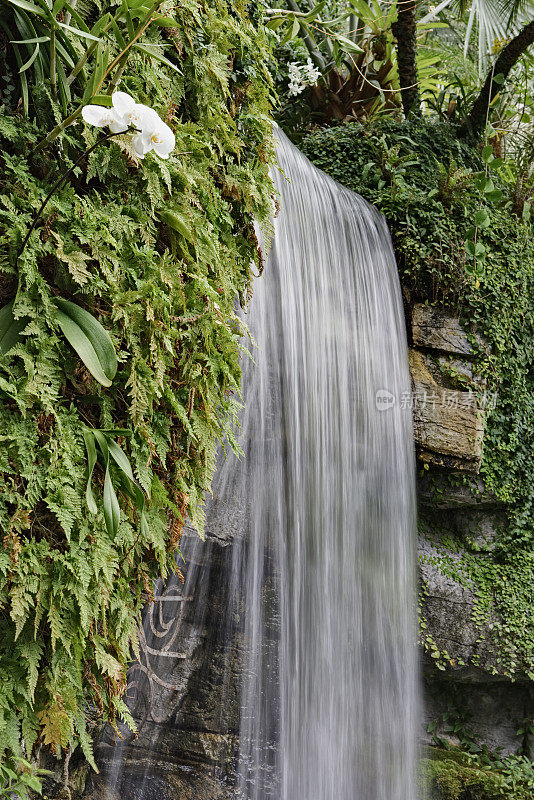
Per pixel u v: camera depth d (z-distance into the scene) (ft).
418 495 14.75
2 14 4.69
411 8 16.85
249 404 9.53
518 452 15.46
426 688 15.51
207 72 6.34
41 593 4.62
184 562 9.82
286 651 10.30
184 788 10.05
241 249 7.14
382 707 12.66
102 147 5.08
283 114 16.63
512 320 15.55
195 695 10.23
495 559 15.28
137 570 5.64
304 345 10.52
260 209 7.13
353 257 12.46
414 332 14.37
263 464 9.99
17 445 4.54
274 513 10.16
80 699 5.27
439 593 14.55
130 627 5.52
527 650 14.79
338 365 11.45
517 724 15.64
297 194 10.89
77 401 5.05
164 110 5.69
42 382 4.58
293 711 10.41
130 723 5.37
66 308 4.76
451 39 26.30
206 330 5.79
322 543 11.00
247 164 6.98
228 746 10.29
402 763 13.14
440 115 17.93
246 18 6.98
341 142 15.79
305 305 10.62
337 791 11.44
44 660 4.91
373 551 12.48
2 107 4.64
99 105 4.60
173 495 5.82
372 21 17.67
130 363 5.19
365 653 12.20
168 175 5.33
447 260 14.40
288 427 10.09
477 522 15.29
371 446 12.42
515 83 20.33
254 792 10.29
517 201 16.79
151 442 5.32
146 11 5.00
